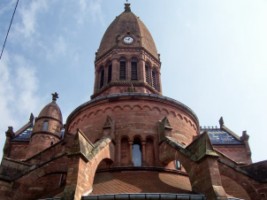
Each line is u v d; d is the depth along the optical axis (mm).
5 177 23828
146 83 35344
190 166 20984
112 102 28125
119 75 35938
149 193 18562
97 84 37719
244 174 24094
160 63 40219
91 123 28078
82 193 18922
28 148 44438
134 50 37656
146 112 27531
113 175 23250
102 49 39875
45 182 26297
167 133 25938
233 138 49531
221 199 17922
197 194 19234
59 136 45281
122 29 39812
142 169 24047
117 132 26406
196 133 30188
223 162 24281
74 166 19234
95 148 22203
